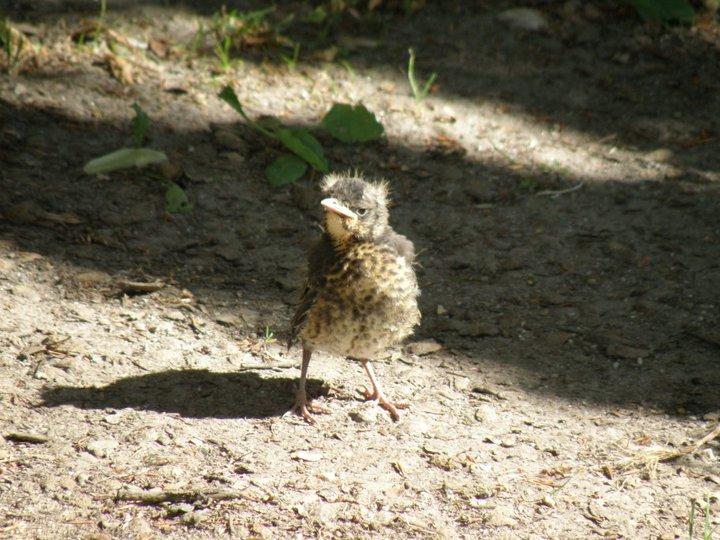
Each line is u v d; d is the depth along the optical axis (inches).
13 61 533.3
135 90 538.9
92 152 490.0
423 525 287.3
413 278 347.9
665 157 538.6
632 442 341.7
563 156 536.4
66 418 325.4
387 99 566.6
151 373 361.4
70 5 593.6
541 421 354.3
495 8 649.6
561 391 375.6
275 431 334.6
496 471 319.6
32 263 415.5
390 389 372.2
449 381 380.2
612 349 400.5
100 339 377.4
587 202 502.9
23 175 466.0
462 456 327.0
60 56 550.0
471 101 572.7
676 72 603.2
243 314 411.5
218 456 314.2
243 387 361.7
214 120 530.0
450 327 414.9
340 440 332.5
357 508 293.0
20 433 311.9
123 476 297.6
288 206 484.4
